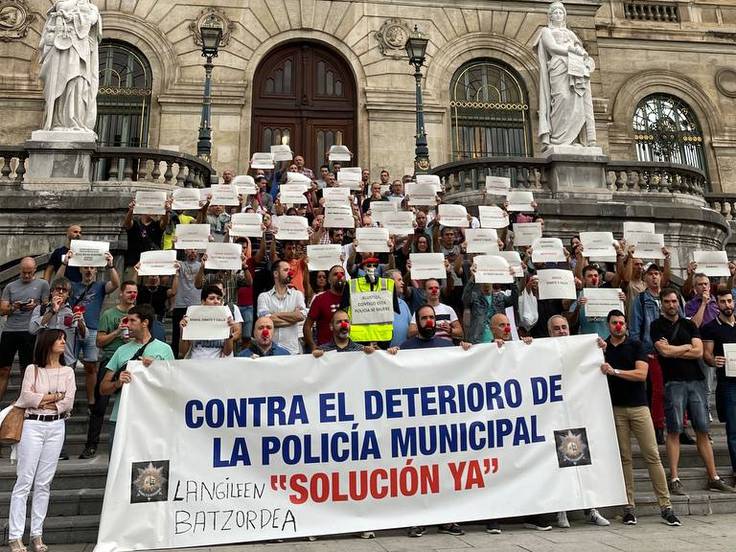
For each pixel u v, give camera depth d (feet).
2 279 31.12
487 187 32.22
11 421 16.07
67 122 40.06
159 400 17.24
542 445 18.63
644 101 71.20
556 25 46.65
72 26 40.93
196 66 57.11
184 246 24.57
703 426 21.57
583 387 19.27
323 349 20.08
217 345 20.13
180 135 55.52
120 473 16.35
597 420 19.06
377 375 18.42
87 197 37.47
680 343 21.74
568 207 41.47
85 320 24.06
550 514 19.49
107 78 56.80
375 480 17.71
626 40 71.67
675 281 38.22
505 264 22.75
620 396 19.65
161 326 23.15
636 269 28.37
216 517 16.65
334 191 31.22
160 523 16.26
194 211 32.89
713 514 20.34
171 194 30.45
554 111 45.47
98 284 24.82
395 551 15.69
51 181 38.37
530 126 61.98
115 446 16.48
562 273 22.56
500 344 19.22
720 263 26.76
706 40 72.79
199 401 17.40
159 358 18.25
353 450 17.79
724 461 23.65
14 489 16.08
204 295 19.58
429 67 60.80
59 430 16.67
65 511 18.47
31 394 16.28
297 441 17.61
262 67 59.21
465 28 62.64
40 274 32.99
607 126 65.16
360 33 60.29
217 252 23.26
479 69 63.00
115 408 17.85
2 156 39.63
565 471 18.51
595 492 18.47
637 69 71.10
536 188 43.73
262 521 16.85
